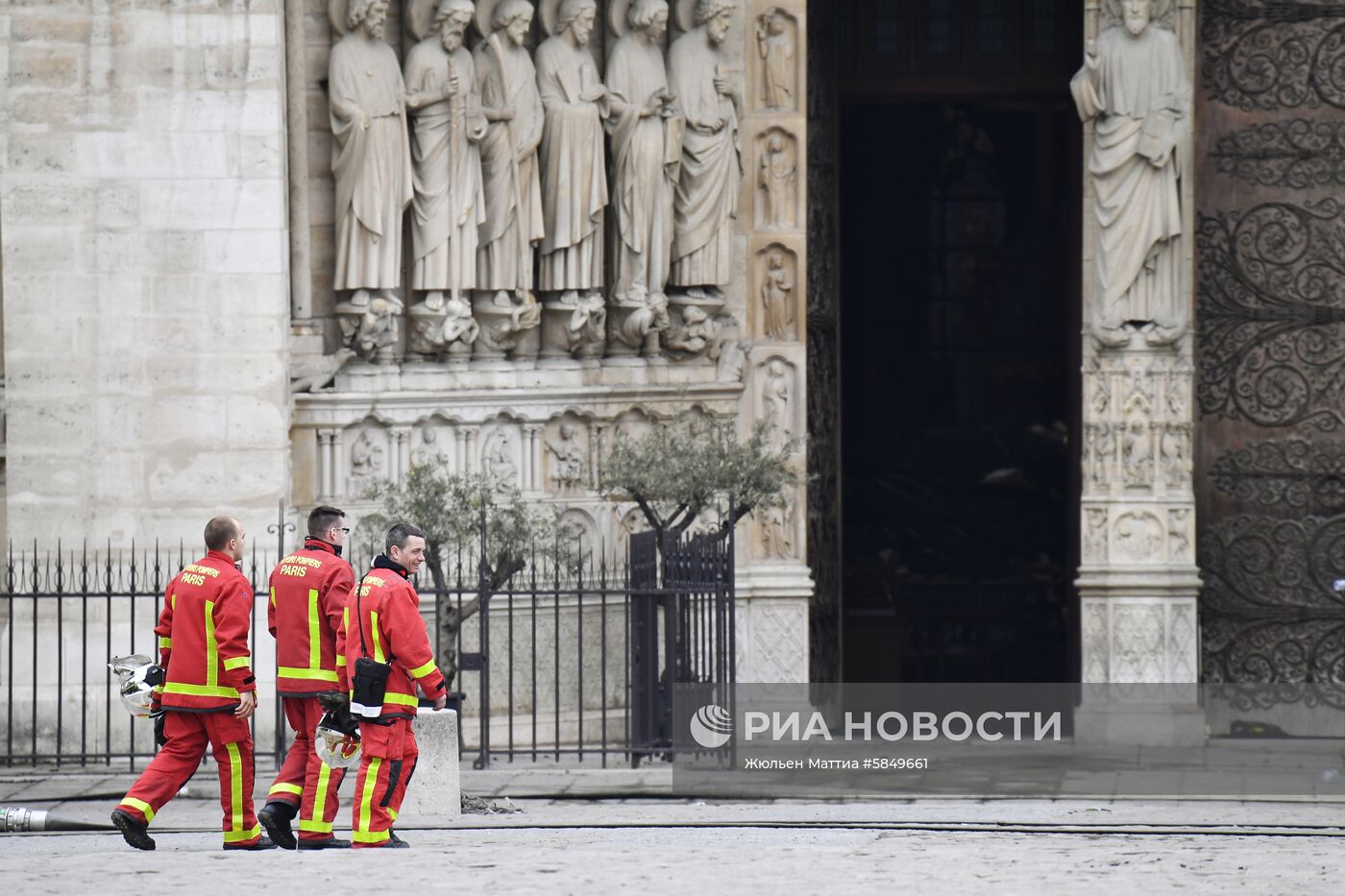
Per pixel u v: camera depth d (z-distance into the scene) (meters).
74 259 54.22
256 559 53.78
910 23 72.81
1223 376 64.69
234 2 54.47
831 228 68.44
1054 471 81.69
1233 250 64.56
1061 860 33.41
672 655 51.97
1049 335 82.62
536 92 59.12
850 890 29.00
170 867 32.09
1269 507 64.50
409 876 30.59
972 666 79.44
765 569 61.97
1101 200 62.16
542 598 58.81
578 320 59.47
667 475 54.88
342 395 56.84
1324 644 64.19
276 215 54.59
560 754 55.00
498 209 58.59
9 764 51.66
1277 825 44.75
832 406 68.25
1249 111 64.44
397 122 57.22
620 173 60.12
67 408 54.31
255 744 53.94
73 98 54.16
